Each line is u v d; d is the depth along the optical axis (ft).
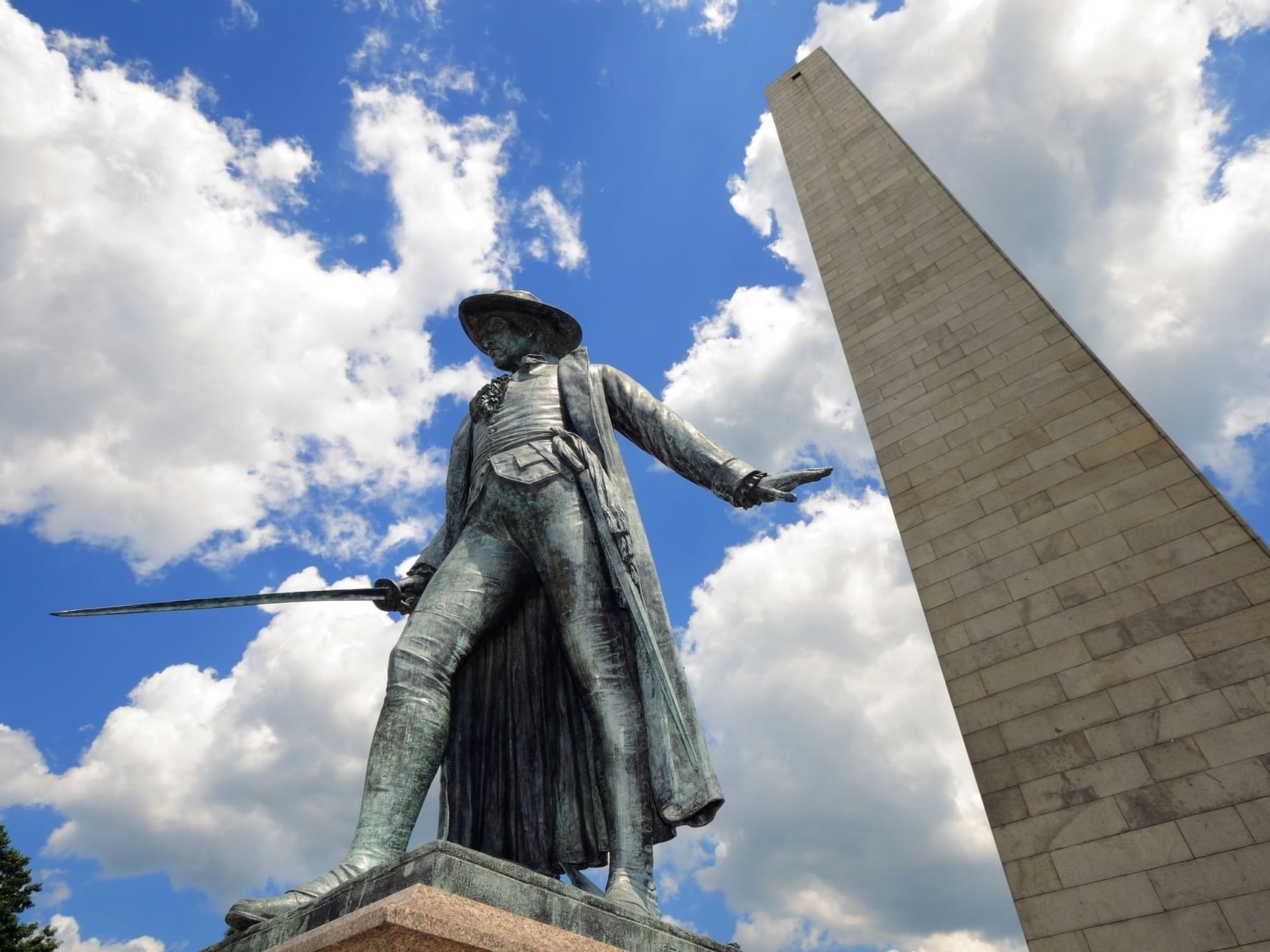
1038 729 43.55
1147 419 49.85
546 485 16.24
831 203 87.20
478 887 8.84
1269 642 38.75
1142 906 35.96
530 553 16.35
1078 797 40.37
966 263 68.59
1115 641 43.45
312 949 7.55
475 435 18.70
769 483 16.62
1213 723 38.34
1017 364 58.90
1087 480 50.03
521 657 16.37
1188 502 45.32
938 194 76.59
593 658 14.79
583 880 14.37
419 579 18.08
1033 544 49.75
